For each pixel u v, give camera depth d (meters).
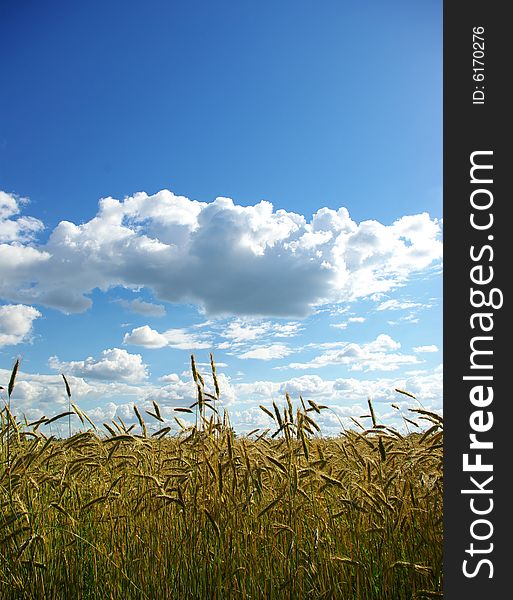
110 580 1.03
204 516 1.05
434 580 0.99
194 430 1.14
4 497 1.07
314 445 1.24
